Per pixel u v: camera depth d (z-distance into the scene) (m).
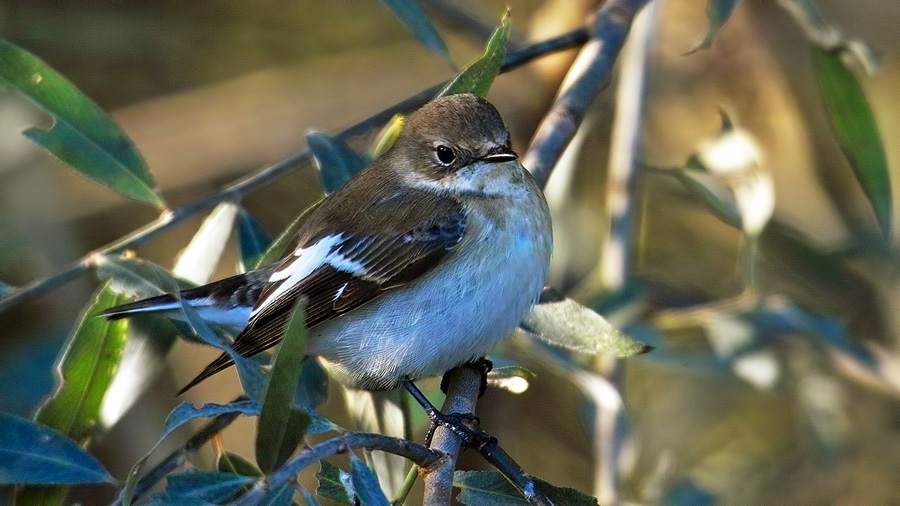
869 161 9.63
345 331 8.38
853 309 12.55
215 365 7.98
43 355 11.76
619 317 10.45
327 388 8.82
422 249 8.19
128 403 8.33
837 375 11.62
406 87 14.49
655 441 12.53
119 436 12.10
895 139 13.19
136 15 13.97
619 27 9.08
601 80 8.80
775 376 10.73
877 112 13.34
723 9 8.21
